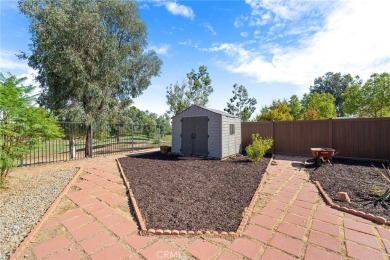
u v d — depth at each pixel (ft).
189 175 18.86
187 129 31.17
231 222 9.81
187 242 8.23
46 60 29.71
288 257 7.25
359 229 9.22
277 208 11.68
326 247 7.86
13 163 15.70
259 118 64.39
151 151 37.40
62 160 27.63
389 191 12.64
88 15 30.30
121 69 39.14
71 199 13.17
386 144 24.35
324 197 13.30
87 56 30.89
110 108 37.86
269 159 27.48
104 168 22.44
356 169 20.57
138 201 12.55
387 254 7.39
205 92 67.97
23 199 12.89
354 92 69.00
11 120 14.62
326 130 28.84
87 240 8.38
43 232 9.00
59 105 32.86
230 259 7.15
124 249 7.77
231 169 21.36
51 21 28.55
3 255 7.36
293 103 90.33
